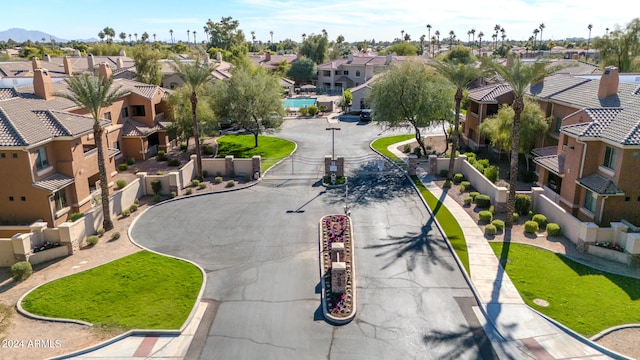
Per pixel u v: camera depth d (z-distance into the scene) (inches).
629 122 1059.3
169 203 1386.6
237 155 1967.3
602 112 1165.1
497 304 808.3
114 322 772.6
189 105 1904.5
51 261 1010.1
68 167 1250.0
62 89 1627.7
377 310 805.9
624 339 708.0
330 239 1080.2
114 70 2871.6
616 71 1307.8
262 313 802.8
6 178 1142.3
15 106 1268.5
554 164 1264.8
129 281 906.1
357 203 1350.9
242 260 998.4
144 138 1897.1
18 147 1097.4
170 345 721.0
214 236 1130.0
